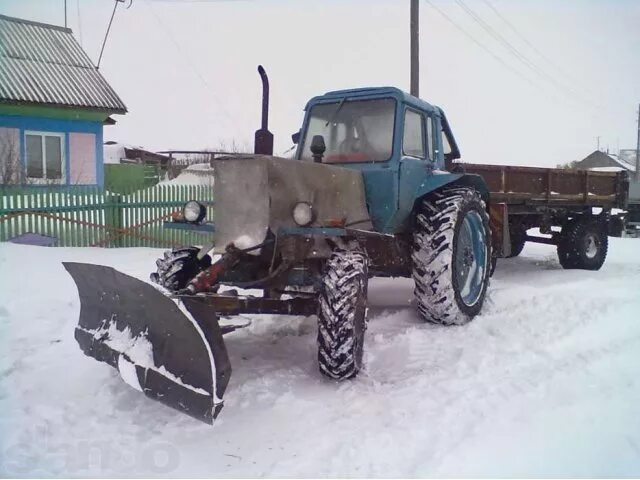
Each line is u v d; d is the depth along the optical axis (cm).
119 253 895
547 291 642
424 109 542
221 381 299
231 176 389
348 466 276
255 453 292
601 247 895
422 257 492
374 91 511
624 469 268
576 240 844
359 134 510
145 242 1048
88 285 376
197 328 296
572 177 862
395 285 698
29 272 699
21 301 577
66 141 1577
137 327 345
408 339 465
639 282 727
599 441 294
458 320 505
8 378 390
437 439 299
